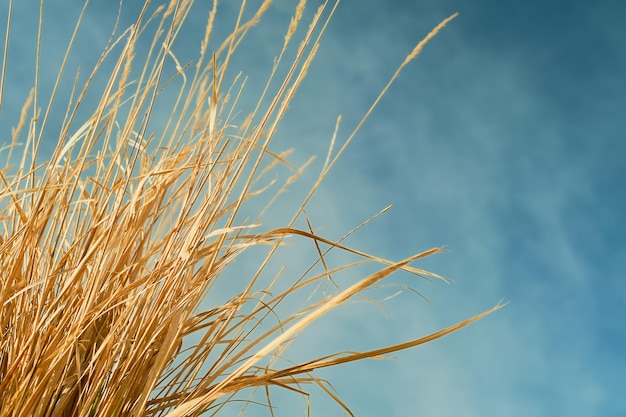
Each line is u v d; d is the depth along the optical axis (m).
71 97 1.93
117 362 1.84
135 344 1.83
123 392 1.81
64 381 1.86
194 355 1.91
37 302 1.89
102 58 1.93
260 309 1.96
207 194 1.91
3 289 1.83
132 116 1.97
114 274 1.92
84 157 1.92
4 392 1.80
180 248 1.92
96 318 1.86
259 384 1.88
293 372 1.76
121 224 1.90
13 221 1.96
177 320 1.85
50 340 1.83
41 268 1.92
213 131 1.92
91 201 1.95
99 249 1.90
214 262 1.89
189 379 1.91
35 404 1.80
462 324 1.68
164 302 1.87
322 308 1.71
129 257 1.95
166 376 1.92
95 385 1.83
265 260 1.91
